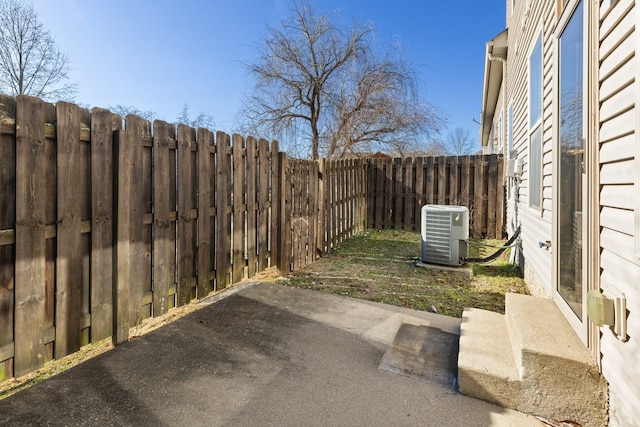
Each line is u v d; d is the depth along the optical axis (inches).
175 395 76.0
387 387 80.1
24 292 77.6
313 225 211.3
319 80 438.9
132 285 102.7
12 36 478.0
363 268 192.4
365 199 330.0
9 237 75.3
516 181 208.7
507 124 277.3
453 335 107.4
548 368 69.8
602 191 65.7
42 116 80.3
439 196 311.9
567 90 92.0
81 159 88.7
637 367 53.5
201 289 130.1
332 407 72.8
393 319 119.7
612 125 61.5
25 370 77.9
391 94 432.1
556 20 100.7
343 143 448.1
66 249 85.5
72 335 87.3
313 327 112.7
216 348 98.0
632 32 54.4
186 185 122.6
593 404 66.7
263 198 167.5
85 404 72.3
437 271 186.1
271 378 83.3
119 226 96.3
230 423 67.4
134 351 95.5
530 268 154.0
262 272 176.6
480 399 75.9
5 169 74.5
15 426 65.3
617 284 59.7
